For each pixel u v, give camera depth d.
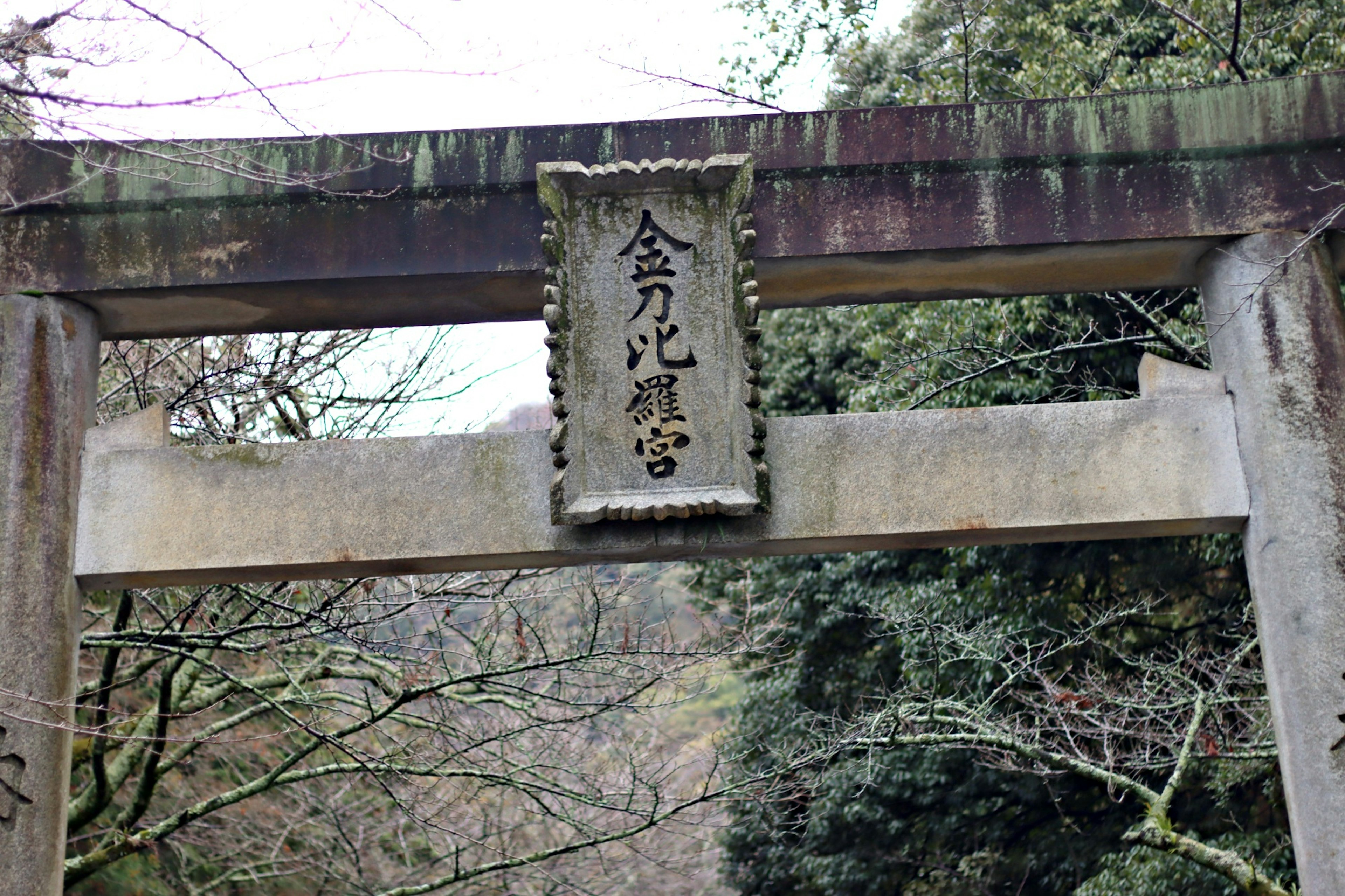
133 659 9.95
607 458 4.50
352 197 4.79
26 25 4.01
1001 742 7.06
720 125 4.84
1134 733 7.43
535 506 4.56
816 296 5.13
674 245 4.66
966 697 8.73
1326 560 4.35
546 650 7.76
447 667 7.11
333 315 5.05
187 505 4.60
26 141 4.77
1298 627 4.34
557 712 9.21
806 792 8.84
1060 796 10.70
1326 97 4.77
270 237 4.77
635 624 8.38
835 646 11.93
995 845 11.51
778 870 11.84
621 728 8.80
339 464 4.63
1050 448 4.60
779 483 4.57
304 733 10.05
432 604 7.10
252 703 10.49
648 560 4.74
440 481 4.61
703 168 4.65
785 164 4.79
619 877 10.70
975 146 4.79
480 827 10.28
